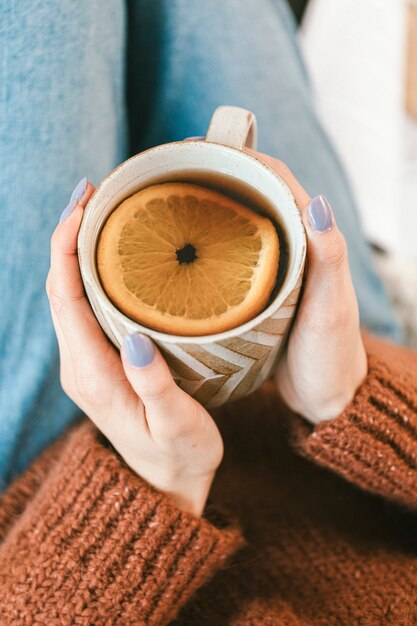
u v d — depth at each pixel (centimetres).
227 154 38
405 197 87
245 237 38
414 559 49
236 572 50
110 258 37
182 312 36
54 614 43
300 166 63
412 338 83
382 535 50
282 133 61
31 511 47
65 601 43
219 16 58
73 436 49
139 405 41
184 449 41
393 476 46
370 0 84
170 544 44
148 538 43
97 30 50
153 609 44
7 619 44
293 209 37
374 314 72
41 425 55
